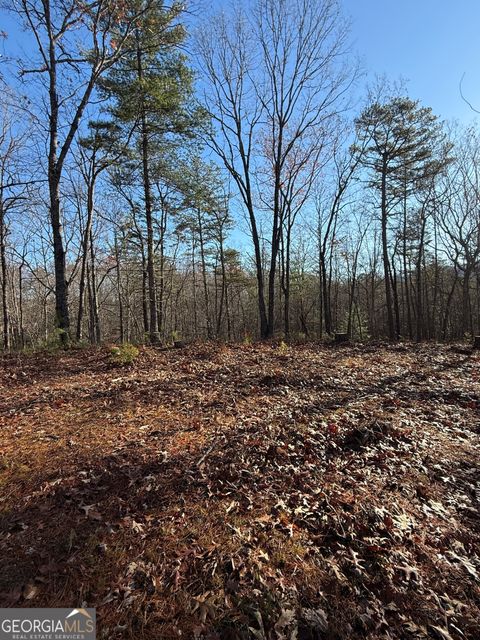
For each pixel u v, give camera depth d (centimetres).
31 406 563
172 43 1346
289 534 295
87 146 1492
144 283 2083
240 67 1673
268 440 455
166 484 354
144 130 1494
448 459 445
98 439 448
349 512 326
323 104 1744
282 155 1858
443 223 2555
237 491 349
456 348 1226
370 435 475
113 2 1085
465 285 2553
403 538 300
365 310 4284
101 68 1161
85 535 282
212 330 3675
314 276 3384
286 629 218
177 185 1702
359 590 248
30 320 3625
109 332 3844
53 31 1091
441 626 229
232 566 259
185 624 217
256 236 1733
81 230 2409
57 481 351
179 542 280
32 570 249
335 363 952
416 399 668
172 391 644
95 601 230
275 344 1309
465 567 277
